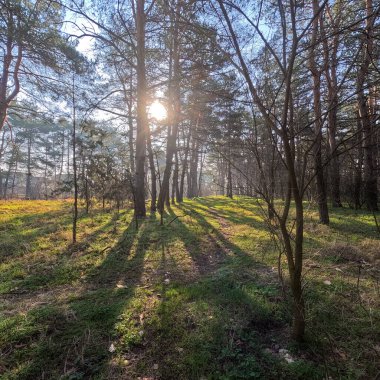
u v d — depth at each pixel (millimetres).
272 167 2209
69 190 7527
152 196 11422
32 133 29000
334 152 2064
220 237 6305
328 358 2145
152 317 2760
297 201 2068
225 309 2881
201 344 2340
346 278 3582
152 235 6418
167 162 10242
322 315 2672
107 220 8508
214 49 3041
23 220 8734
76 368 2111
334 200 11930
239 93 2301
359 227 6980
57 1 7344
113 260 4625
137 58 8359
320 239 5734
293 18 1842
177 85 6465
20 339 2434
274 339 2428
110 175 8242
